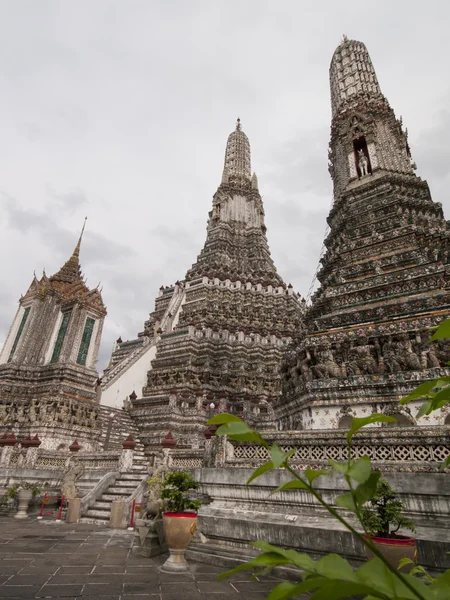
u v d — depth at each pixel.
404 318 15.32
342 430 10.49
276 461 1.59
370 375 14.24
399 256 18.64
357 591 1.28
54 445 26.34
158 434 28.09
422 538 7.61
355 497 1.53
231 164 74.06
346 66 35.50
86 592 6.95
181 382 36.50
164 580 7.92
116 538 12.23
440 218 23.19
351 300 18.00
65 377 29.94
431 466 8.98
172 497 9.40
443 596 1.50
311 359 16.70
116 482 17.72
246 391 36.25
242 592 7.30
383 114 29.98
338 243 24.06
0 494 19.03
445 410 12.66
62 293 35.53
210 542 10.22
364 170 28.05
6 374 30.58
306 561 1.54
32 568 8.40
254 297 50.72
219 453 12.02
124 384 37.16
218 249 58.12
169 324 46.38
